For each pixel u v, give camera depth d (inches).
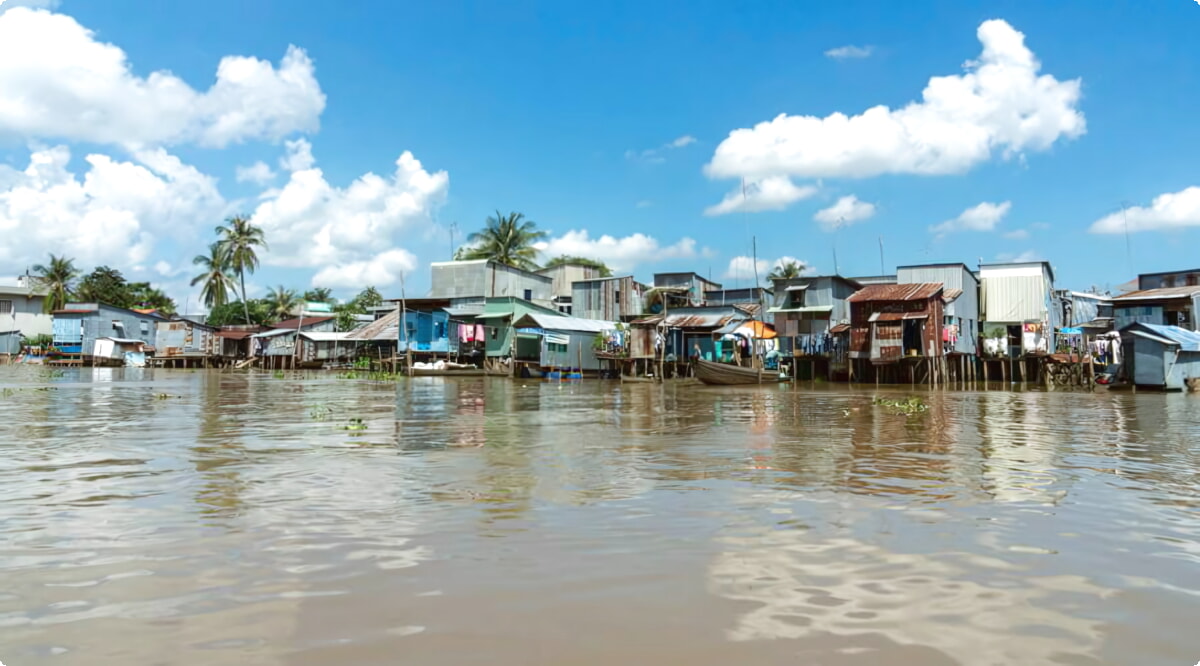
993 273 1635.1
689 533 203.5
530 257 2273.6
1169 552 187.6
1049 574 169.2
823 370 1518.2
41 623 137.5
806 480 286.2
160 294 2908.5
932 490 267.1
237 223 2536.9
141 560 176.6
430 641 130.0
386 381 1317.7
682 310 1808.6
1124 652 127.6
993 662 123.0
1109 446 402.0
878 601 151.1
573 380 1497.3
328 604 147.8
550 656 124.2
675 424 520.7
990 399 881.5
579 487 269.4
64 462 323.6
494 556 180.9
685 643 129.6
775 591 156.7
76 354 2097.7
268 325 2495.1
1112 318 1706.4
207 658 122.8
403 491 260.7
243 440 405.7
